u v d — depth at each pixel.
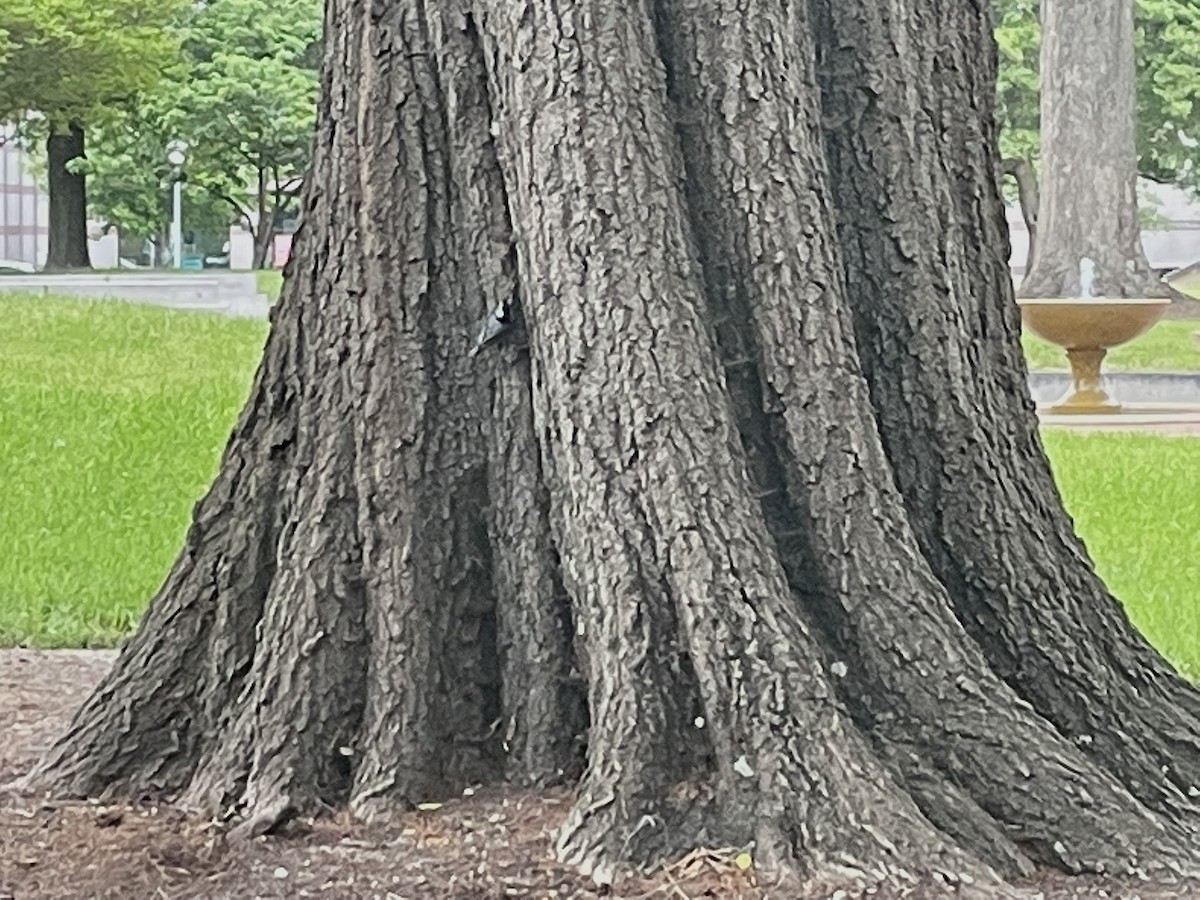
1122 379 20.70
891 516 4.29
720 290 4.31
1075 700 4.53
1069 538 4.80
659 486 4.11
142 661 4.84
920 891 3.80
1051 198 23.52
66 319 21.92
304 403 4.70
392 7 4.55
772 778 3.95
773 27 4.32
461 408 4.55
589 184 4.18
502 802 4.41
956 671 4.23
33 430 13.33
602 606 4.15
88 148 39.22
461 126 4.50
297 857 4.20
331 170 4.66
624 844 3.96
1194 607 8.36
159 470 11.96
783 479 4.30
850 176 4.52
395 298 4.54
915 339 4.51
